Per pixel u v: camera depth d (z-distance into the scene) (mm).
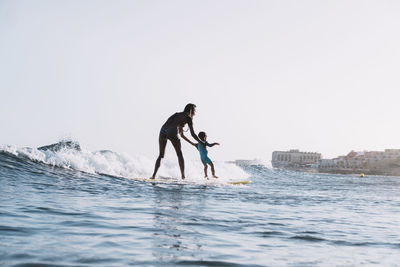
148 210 4695
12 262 2178
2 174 7000
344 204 7531
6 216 3602
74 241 2820
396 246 3383
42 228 3209
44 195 5473
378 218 5516
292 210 5801
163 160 13758
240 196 7535
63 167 9109
